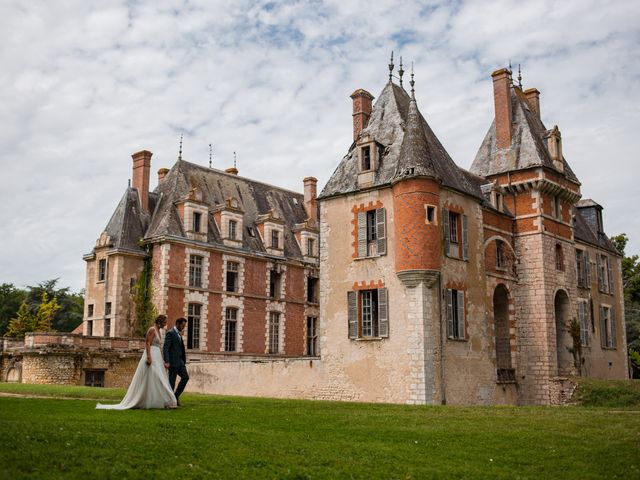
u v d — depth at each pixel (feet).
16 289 230.48
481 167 120.98
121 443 30.45
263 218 152.15
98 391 71.36
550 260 113.39
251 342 142.41
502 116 121.49
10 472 24.61
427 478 29.37
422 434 39.58
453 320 92.02
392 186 91.66
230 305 139.03
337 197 98.58
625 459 34.09
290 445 33.47
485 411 53.52
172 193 139.33
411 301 87.20
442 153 102.12
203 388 106.63
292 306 153.58
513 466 32.71
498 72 123.24
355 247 94.89
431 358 85.76
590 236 143.02
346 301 94.48
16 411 39.63
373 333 91.66
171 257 129.59
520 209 114.93
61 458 27.09
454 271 93.35
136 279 131.13
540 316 109.60
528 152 115.96
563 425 43.91
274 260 150.51
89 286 137.08
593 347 132.87
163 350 48.32
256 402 59.00
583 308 127.24
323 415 47.03
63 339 109.19
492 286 104.01
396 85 108.06
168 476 26.63
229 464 28.96
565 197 120.98
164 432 33.86
